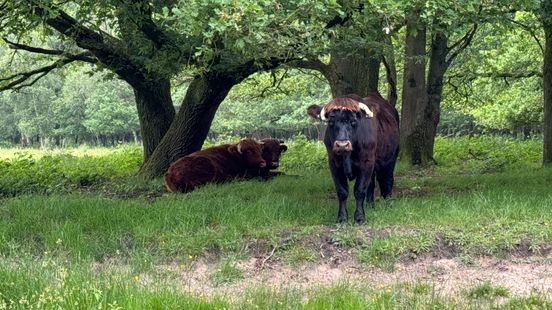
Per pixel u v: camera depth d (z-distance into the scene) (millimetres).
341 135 8008
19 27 12195
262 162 13914
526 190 10891
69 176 15867
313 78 24656
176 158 15266
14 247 7809
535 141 25672
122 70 14820
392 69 17734
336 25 10453
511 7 11047
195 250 7801
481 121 33281
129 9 11164
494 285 6695
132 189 13445
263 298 5977
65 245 7934
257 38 7742
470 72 22469
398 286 6539
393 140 9938
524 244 7691
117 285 5707
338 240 7836
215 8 7527
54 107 62000
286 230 8297
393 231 8078
